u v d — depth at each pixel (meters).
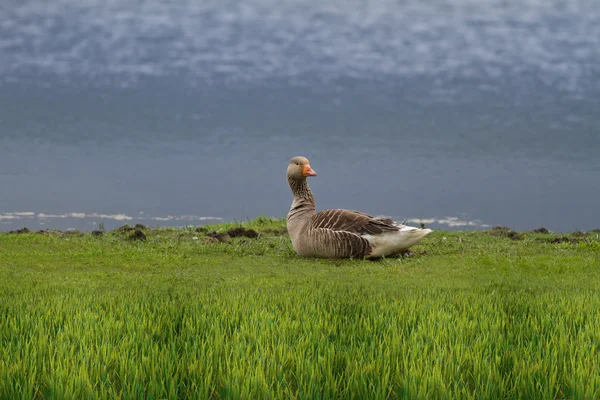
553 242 24.73
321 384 8.68
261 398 8.23
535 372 8.82
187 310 12.14
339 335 10.66
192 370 8.78
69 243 23.20
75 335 10.33
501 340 10.12
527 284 16.19
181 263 20.16
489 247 23.23
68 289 14.99
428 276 17.95
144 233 26.50
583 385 8.42
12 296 13.77
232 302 12.86
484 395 8.27
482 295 13.85
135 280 17.02
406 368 8.85
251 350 9.93
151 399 8.18
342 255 20.95
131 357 9.16
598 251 22.20
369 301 13.25
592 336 10.59
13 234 24.81
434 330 10.77
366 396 8.31
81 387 8.29
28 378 8.54
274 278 17.56
